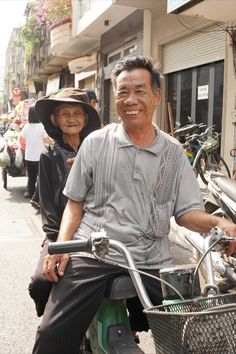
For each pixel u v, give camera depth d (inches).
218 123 349.7
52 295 81.6
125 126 85.5
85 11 555.5
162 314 56.8
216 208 174.2
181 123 406.6
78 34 571.5
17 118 525.7
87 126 117.2
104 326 80.5
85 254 82.6
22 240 240.1
